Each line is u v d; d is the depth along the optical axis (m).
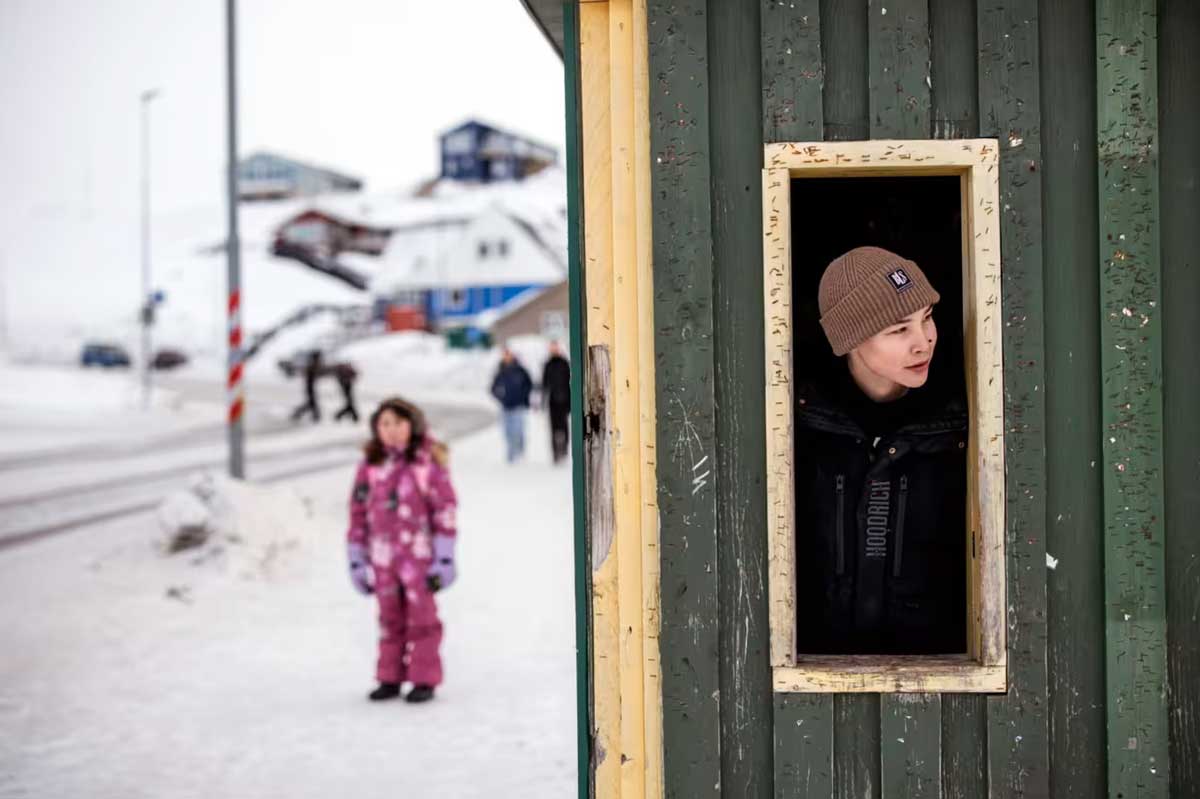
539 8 3.25
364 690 6.36
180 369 66.00
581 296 2.89
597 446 2.88
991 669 2.79
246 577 9.28
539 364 52.91
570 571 9.81
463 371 55.56
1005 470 2.79
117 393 43.41
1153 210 2.77
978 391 2.79
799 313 3.57
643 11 2.83
